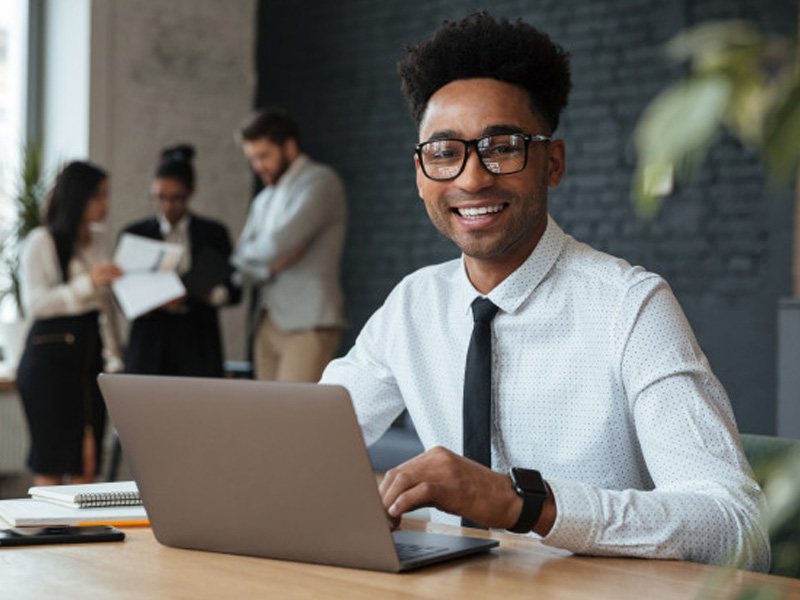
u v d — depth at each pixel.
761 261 4.85
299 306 4.57
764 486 0.45
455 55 1.42
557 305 1.45
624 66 5.35
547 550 1.19
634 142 0.35
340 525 1.06
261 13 6.84
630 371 1.37
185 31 6.52
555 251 1.48
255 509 1.11
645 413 1.32
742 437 1.48
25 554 1.15
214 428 1.12
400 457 4.43
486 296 1.49
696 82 0.35
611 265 1.46
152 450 1.17
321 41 6.61
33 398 4.06
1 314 5.81
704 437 1.26
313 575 1.04
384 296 6.29
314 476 1.06
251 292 6.76
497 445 1.49
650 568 1.09
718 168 4.98
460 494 1.12
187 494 1.16
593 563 1.11
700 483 1.22
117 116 6.21
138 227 4.55
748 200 4.88
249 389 1.08
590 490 1.16
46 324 4.08
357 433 1.01
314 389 1.03
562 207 5.56
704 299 5.04
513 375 1.48
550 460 1.46
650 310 1.38
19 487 5.41
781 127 0.34
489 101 1.41
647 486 1.47
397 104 6.24
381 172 6.31
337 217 4.63
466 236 1.43
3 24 6.21
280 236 4.48
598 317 1.42
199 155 6.60
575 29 5.54
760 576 1.06
